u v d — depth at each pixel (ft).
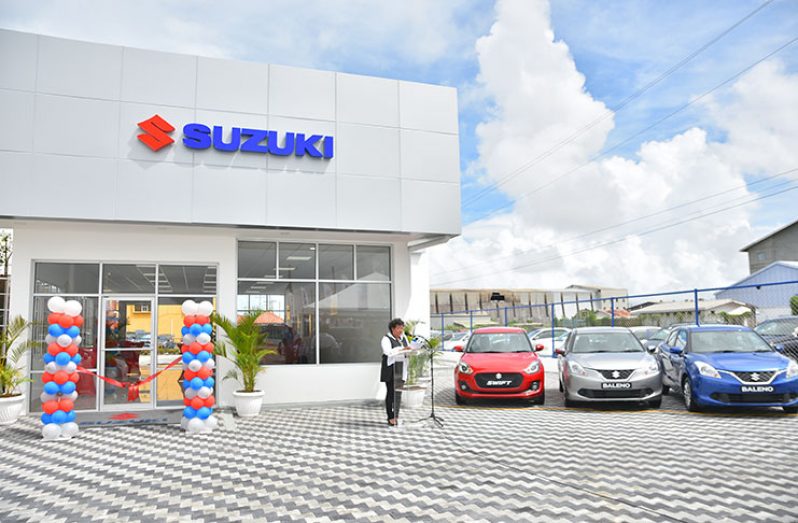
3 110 34.94
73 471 25.07
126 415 38.68
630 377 36.42
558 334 91.09
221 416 38.73
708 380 34.12
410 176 43.14
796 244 145.79
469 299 180.24
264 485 22.27
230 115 39.17
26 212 34.83
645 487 20.85
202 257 42.52
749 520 17.42
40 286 39.88
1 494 21.76
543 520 17.79
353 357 45.03
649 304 120.06
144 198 36.86
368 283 46.26
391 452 27.43
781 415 34.63
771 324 57.31
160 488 22.15
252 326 39.75
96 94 36.58
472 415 37.47
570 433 30.78
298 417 38.37
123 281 41.19
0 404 35.99
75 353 33.30
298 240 44.80
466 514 18.53
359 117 42.29
